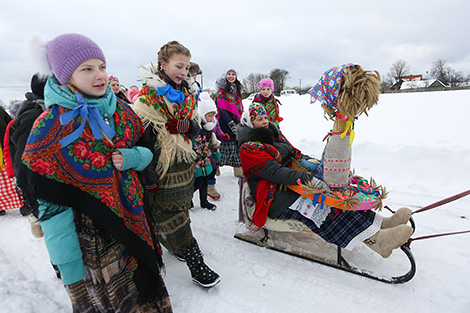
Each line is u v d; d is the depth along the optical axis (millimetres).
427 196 3650
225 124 4258
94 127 1374
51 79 1379
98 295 1497
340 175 2041
